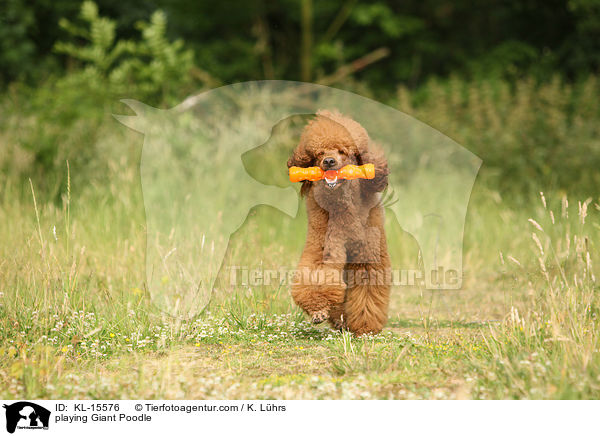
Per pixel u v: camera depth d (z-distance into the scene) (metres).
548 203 13.04
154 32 16.69
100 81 16.06
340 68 22.61
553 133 15.48
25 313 7.50
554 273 8.81
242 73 25.67
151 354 6.96
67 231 8.27
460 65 25.56
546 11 24.52
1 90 18.20
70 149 13.73
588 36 22.05
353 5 25.56
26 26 19.98
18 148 13.63
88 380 6.01
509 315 7.27
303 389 5.82
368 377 6.06
